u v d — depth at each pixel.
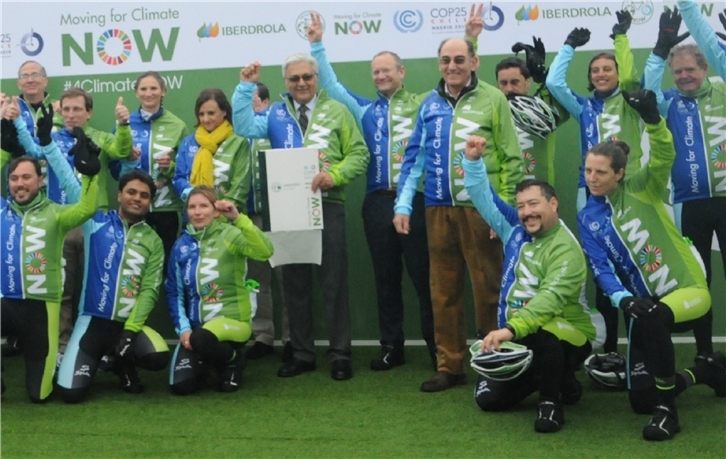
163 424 3.78
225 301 4.37
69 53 5.36
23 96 5.32
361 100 4.95
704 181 4.51
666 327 3.46
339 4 5.21
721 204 4.53
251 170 4.95
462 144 4.12
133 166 4.90
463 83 4.17
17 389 4.41
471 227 4.13
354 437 3.55
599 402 4.00
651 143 3.52
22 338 4.19
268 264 5.08
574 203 5.19
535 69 4.60
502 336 3.54
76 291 5.27
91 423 3.81
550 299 3.62
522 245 3.82
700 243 4.57
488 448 3.38
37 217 4.19
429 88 5.19
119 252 4.38
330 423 3.75
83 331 4.31
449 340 4.27
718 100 4.52
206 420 3.83
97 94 5.37
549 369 3.63
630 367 3.81
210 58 5.31
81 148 4.09
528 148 4.70
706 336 3.91
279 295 5.38
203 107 4.71
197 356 4.30
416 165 4.31
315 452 3.38
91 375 4.23
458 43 4.12
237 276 4.40
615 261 3.71
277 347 5.32
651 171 3.60
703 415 3.74
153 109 5.03
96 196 4.16
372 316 5.37
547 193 3.72
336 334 4.56
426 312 4.72
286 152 4.42
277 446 3.46
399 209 4.23
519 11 5.11
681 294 3.58
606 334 4.55
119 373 4.37
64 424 3.80
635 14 5.05
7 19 5.36
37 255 4.14
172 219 5.02
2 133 4.49
